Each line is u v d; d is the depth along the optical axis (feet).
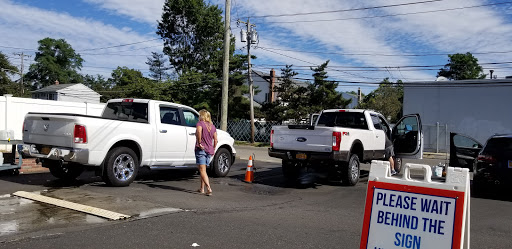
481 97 82.64
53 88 191.01
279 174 37.93
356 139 31.60
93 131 24.82
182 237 16.12
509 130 79.77
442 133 85.46
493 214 22.93
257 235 16.81
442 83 86.48
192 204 22.31
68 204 20.43
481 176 28.99
